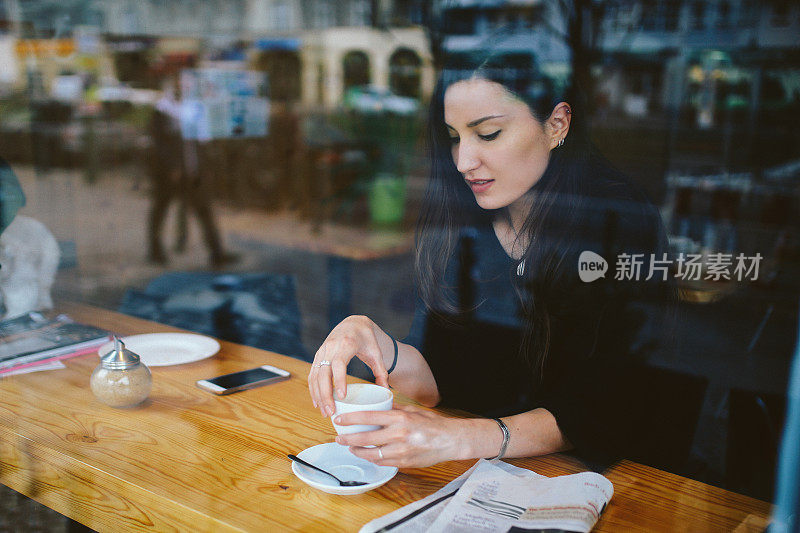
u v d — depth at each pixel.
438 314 1.35
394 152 5.55
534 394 1.23
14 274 1.62
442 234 1.39
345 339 1.06
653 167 3.28
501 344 1.28
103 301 2.30
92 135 6.84
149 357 1.32
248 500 0.80
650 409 1.12
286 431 1.01
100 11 7.35
